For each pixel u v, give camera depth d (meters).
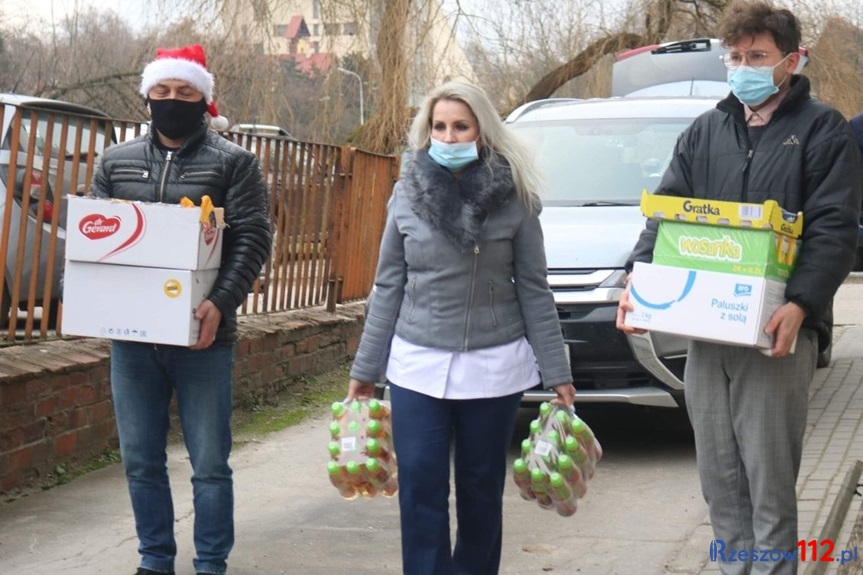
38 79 30.83
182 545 6.26
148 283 5.18
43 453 7.13
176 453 8.22
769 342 4.31
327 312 11.66
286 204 10.48
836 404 9.30
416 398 4.64
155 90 5.31
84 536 6.27
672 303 4.41
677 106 9.90
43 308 7.67
